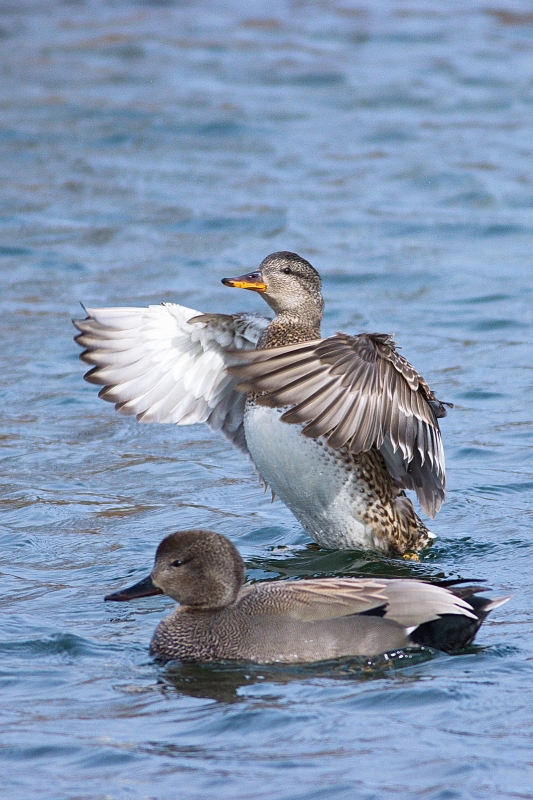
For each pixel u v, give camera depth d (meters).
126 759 7.45
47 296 19.86
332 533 11.51
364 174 25.83
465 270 20.94
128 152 27.08
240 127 28.69
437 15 39.44
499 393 15.91
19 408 15.98
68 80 32.00
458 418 15.12
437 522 12.21
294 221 23.22
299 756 7.44
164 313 11.78
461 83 32.16
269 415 11.10
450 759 7.35
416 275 20.67
